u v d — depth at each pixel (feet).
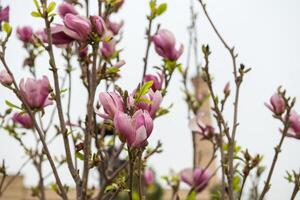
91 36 5.21
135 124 4.67
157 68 6.38
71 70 6.61
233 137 5.71
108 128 6.10
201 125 6.97
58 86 5.16
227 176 5.62
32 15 5.28
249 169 5.77
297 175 5.61
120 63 5.48
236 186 6.76
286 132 5.60
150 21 6.65
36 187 7.54
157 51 6.43
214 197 6.62
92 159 5.21
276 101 5.94
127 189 5.07
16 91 5.24
